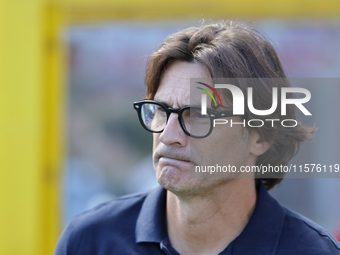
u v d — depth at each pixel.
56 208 13.81
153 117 5.70
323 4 13.05
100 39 15.14
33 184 13.40
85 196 17.03
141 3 13.34
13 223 13.26
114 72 15.73
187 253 5.90
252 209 5.95
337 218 15.26
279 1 13.05
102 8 13.43
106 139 17.45
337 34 13.86
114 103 16.61
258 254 5.58
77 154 17.08
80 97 16.00
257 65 5.70
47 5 13.40
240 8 13.09
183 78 5.46
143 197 6.66
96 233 6.34
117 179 17.39
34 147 13.41
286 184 15.38
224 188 5.59
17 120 13.38
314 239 5.69
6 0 13.26
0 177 13.29
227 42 5.54
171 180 5.32
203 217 5.67
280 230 5.75
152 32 14.69
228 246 5.66
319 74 14.14
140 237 5.96
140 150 17.73
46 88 13.73
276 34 13.93
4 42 13.29
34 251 13.27
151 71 5.71
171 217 5.99
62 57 13.85
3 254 13.15
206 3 13.15
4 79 13.30
